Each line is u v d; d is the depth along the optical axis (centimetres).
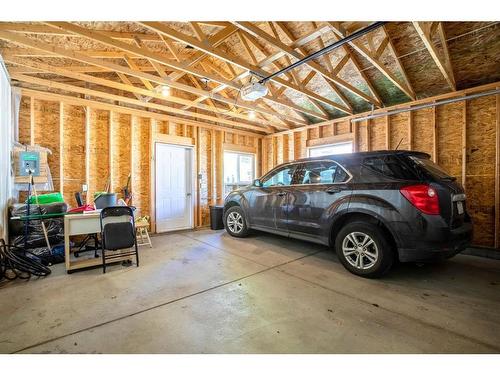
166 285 286
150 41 409
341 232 326
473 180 439
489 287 278
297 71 516
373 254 299
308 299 251
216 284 288
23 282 295
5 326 204
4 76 360
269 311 229
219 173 713
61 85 431
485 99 427
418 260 272
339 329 201
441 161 472
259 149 804
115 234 339
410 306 237
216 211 621
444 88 473
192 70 386
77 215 335
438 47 405
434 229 260
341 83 447
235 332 197
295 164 407
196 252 415
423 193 265
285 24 421
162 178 604
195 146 657
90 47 398
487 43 384
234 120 736
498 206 409
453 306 237
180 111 584
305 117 690
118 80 524
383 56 450
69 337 190
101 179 524
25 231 360
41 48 311
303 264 354
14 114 418
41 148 429
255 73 392
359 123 590
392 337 191
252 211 470
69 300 250
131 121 556
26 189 436
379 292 267
